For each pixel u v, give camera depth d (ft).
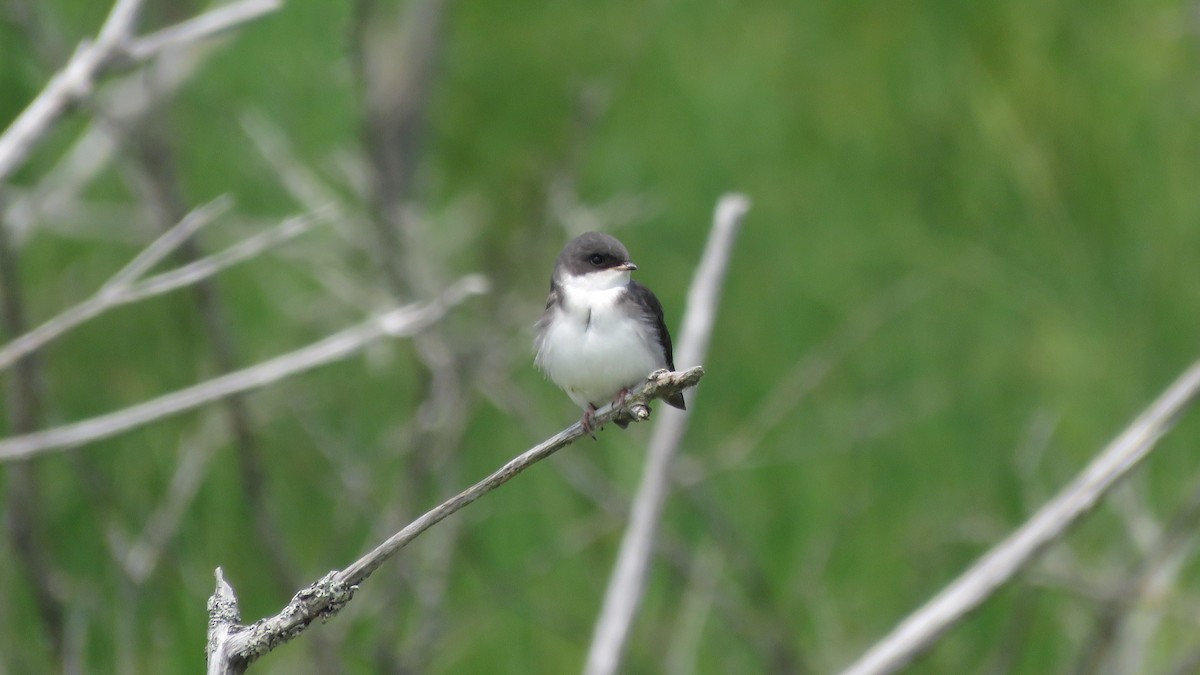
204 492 37.11
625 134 45.32
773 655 36.78
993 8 44.34
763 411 40.29
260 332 40.91
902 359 41.19
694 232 43.60
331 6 39.14
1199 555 36.78
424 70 46.83
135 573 32.32
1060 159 42.32
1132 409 39.04
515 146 47.67
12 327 32.96
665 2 46.55
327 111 41.19
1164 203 41.65
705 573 36.76
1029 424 39.68
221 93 40.24
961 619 24.84
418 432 37.24
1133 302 40.68
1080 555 37.24
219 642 15.99
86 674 33.09
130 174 37.42
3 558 34.63
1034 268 41.47
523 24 49.14
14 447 24.08
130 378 37.86
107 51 24.97
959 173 43.19
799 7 45.98
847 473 39.60
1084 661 33.71
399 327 26.43
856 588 38.63
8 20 37.68
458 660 38.04
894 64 44.57
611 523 38.68
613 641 26.43
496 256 45.09
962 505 39.22
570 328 25.96
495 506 39.27
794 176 44.11
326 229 42.11
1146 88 43.11
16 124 24.39
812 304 42.06
